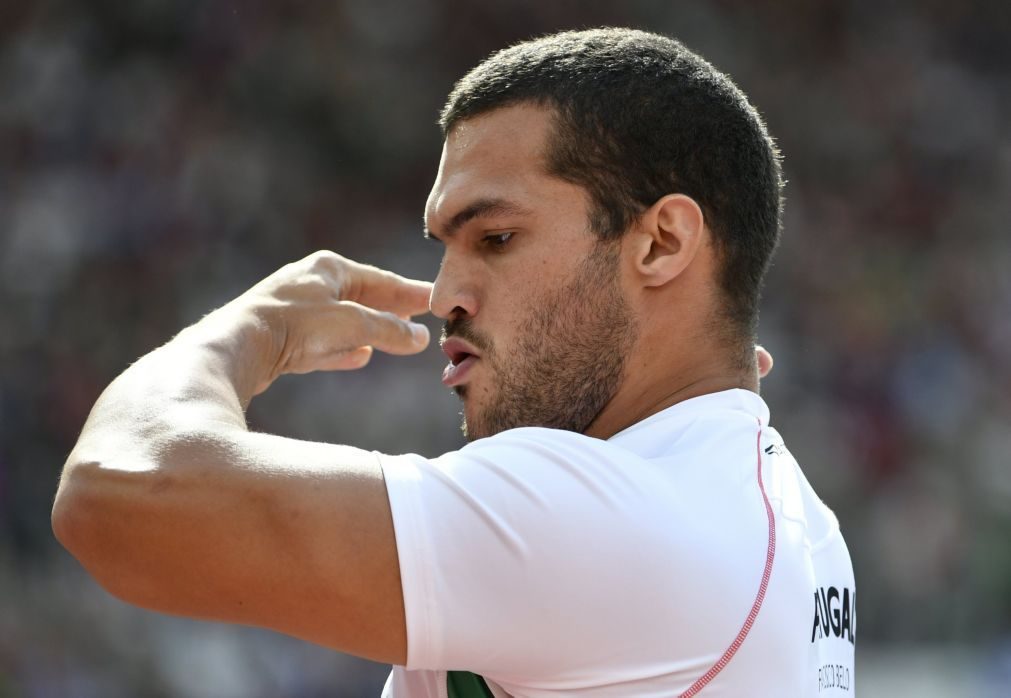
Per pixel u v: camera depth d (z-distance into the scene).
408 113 41.84
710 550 4.24
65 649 24.12
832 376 38.72
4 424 29.53
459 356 4.93
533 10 45.06
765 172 5.07
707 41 46.59
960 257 44.81
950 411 39.22
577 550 4.06
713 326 4.94
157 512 3.94
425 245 39.03
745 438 4.75
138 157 36.72
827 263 42.72
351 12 42.50
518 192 4.68
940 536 34.44
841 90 47.69
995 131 48.94
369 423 30.50
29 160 36.03
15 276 33.09
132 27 39.53
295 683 24.52
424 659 4.06
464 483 4.10
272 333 4.93
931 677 29.52
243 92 39.62
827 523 5.13
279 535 3.96
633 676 4.13
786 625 4.37
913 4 50.34
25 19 38.94
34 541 27.61
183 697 23.81
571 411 4.80
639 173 4.71
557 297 4.71
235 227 36.69
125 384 4.34
